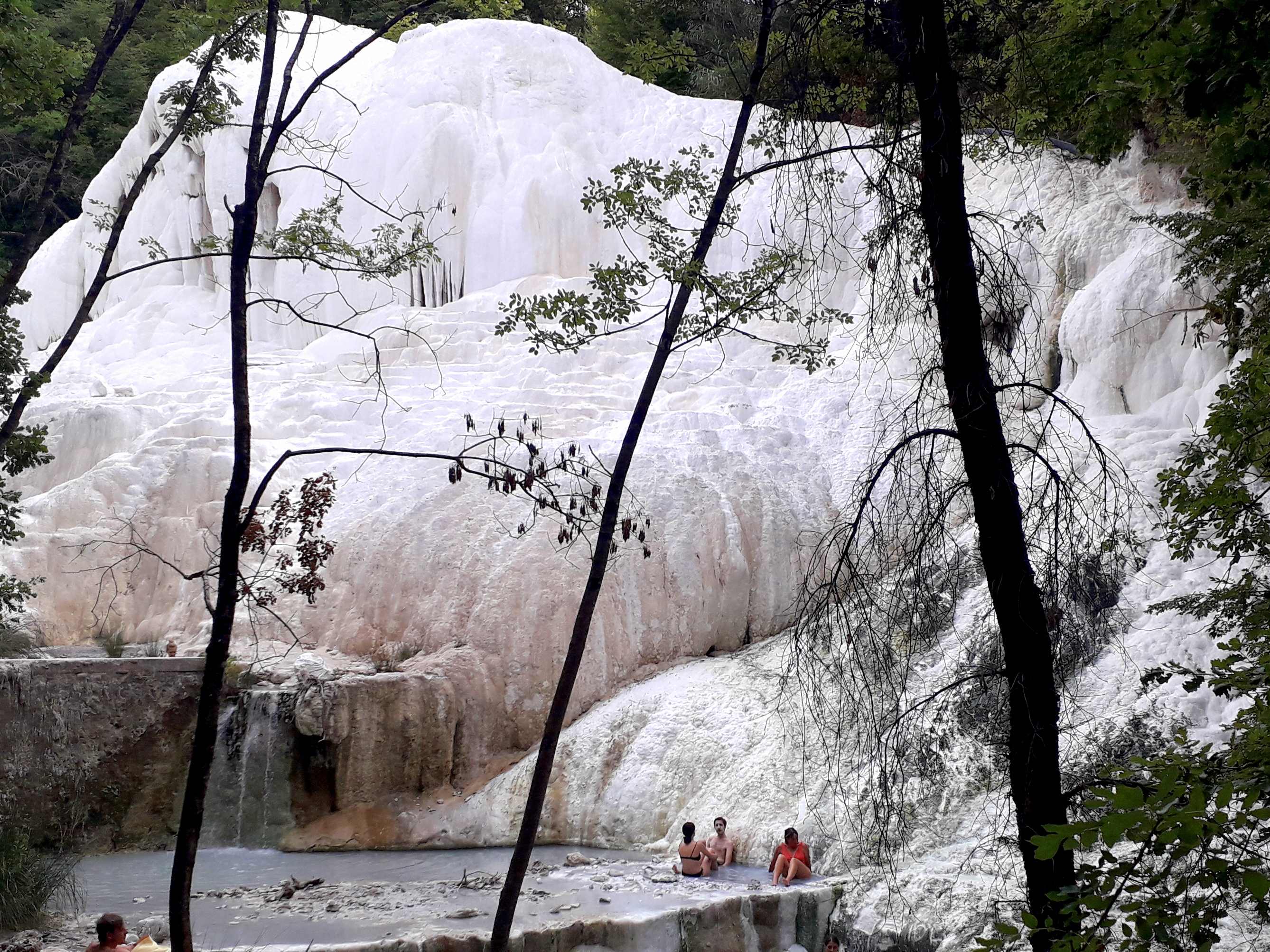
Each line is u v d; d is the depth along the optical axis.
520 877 8.06
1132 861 3.92
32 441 11.73
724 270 25.42
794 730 14.84
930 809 12.14
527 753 17.00
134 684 16.17
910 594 6.01
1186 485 6.73
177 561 19.61
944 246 6.16
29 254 11.01
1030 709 5.69
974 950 4.23
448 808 16.12
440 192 28.30
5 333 11.45
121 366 28.14
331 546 8.60
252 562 19.25
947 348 6.09
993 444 5.95
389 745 16.14
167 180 32.03
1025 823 5.56
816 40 7.11
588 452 19.53
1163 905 3.73
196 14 10.64
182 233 31.42
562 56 30.47
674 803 15.27
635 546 18.45
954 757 12.24
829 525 19.08
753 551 18.98
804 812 13.60
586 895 12.12
